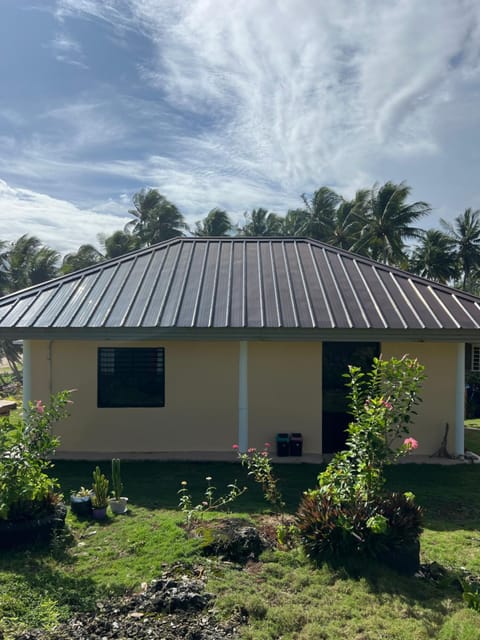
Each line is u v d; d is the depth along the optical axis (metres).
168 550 5.50
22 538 5.55
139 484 8.38
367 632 4.05
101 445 10.62
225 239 13.24
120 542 5.81
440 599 4.66
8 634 3.84
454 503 7.66
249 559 5.30
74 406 10.66
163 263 11.86
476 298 10.68
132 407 10.65
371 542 5.14
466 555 5.75
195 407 10.66
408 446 5.59
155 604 4.32
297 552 5.49
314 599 4.57
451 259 42.34
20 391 24.03
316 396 10.59
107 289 10.82
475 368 11.91
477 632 4.00
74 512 6.68
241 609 4.28
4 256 36.34
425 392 10.54
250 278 11.10
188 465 9.65
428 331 9.48
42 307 10.24
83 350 10.68
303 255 12.37
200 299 10.30
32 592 4.52
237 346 10.65
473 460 10.11
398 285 11.02
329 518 5.28
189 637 3.86
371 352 10.84
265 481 8.30
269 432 10.59
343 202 44.41
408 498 5.62
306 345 10.62
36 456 5.95
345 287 10.82
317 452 10.55
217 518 6.56
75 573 4.99
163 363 10.70
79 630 3.95
